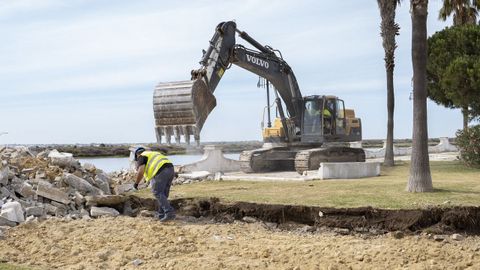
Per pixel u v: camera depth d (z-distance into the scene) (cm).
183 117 1597
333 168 1673
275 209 1100
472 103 2222
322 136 2131
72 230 1034
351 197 1155
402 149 3397
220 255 860
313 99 2159
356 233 997
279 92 2147
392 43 2306
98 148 4856
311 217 1063
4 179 1209
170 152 4275
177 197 1244
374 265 794
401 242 912
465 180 1468
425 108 1212
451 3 2962
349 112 2406
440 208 991
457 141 2067
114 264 828
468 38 2247
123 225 1068
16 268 782
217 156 2095
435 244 888
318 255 845
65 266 816
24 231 1023
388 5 2308
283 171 2227
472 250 850
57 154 1475
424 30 1213
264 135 2272
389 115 2309
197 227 1065
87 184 1319
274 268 793
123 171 1842
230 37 1845
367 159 3011
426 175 1205
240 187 1457
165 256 866
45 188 1215
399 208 1001
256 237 981
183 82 1625
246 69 1981
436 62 2314
